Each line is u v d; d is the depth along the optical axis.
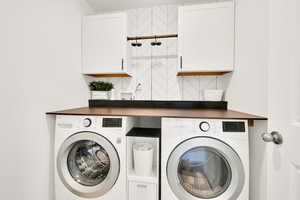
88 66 1.78
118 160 1.23
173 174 1.13
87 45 1.78
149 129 1.51
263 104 1.01
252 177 1.16
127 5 1.96
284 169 0.69
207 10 1.54
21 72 1.06
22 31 1.06
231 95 1.58
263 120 1.00
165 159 1.16
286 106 0.68
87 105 1.93
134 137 1.27
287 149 0.67
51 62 1.33
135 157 1.26
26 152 1.11
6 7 0.96
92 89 1.94
